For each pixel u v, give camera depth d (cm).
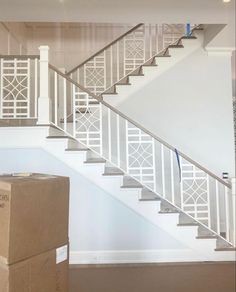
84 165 334
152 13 345
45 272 121
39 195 119
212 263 329
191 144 462
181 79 467
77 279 288
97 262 331
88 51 591
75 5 322
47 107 338
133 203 334
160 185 438
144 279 288
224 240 343
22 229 111
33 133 331
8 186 107
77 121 396
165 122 464
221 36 407
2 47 462
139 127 346
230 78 465
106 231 334
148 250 334
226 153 461
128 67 513
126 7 324
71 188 334
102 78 520
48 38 592
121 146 434
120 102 462
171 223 335
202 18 353
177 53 468
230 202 345
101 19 361
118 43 509
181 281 283
